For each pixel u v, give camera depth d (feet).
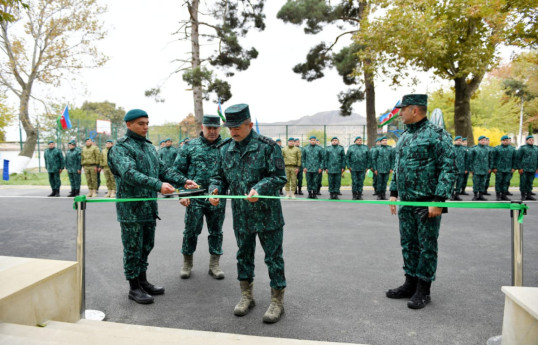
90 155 38.75
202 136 14.44
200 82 55.06
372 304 11.25
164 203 33.40
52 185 38.99
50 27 70.28
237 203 10.46
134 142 11.44
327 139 66.64
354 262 15.40
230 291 12.45
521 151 35.96
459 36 50.34
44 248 17.75
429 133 11.03
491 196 39.22
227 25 58.49
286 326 9.82
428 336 9.27
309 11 55.57
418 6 46.83
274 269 10.32
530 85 106.52
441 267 14.79
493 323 9.98
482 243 18.54
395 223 23.72
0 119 64.95
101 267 14.89
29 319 7.45
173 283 13.23
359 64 57.26
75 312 8.93
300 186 42.65
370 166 39.01
